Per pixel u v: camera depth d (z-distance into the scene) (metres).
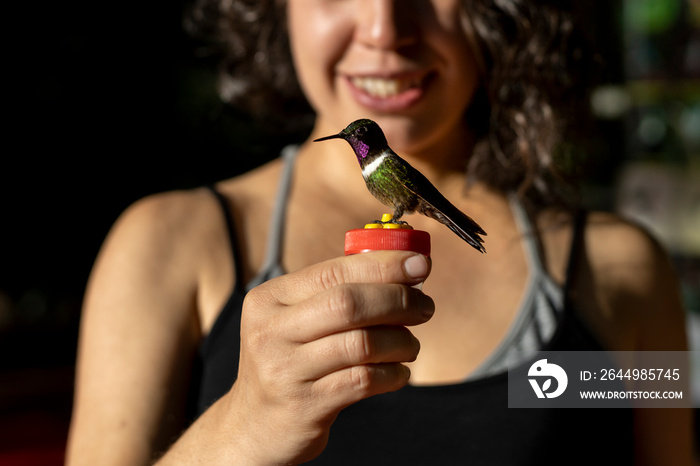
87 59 3.07
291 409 0.82
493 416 0.99
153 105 3.15
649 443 1.10
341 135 0.85
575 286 1.07
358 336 0.81
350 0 0.98
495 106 1.08
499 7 1.04
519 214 1.09
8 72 3.00
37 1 2.95
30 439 1.49
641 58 2.65
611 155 2.73
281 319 0.82
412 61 0.99
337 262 0.82
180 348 1.02
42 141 3.11
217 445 0.85
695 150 2.68
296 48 1.03
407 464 0.98
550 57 1.07
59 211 3.24
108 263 1.04
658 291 1.10
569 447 1.00
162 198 1.08
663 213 2.64
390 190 0.84
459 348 1.03
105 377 0.99
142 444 0.97
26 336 3.20
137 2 3.05
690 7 2.58
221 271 1.04
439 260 1.06
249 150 2.56
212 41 1.42
